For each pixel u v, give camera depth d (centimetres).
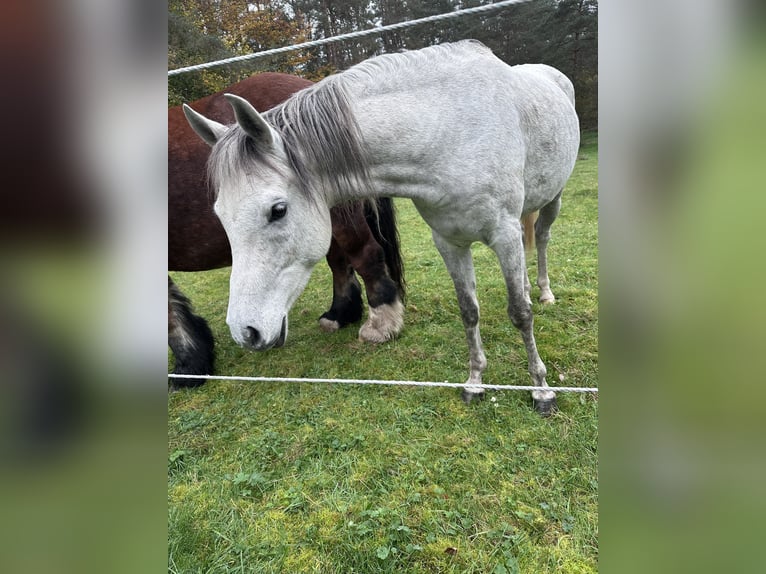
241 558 168
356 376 294
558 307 352
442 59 194
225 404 279
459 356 302
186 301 317
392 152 188
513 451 209
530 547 162
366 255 313
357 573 161
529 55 1415
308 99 179
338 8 1563
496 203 198
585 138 1323
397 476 202
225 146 167
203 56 1220
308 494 197
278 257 171
